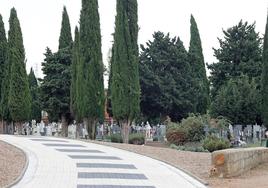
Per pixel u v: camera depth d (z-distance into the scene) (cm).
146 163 1981
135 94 3716
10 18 4319
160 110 5075
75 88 4116
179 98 5016
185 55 5141
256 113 3909
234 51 5241
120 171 1725
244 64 5128
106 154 2239
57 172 1656
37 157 2030
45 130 5425
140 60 5019
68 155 2138
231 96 3938
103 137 4078
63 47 4944
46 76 4709
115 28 3750
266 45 3841
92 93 3797
